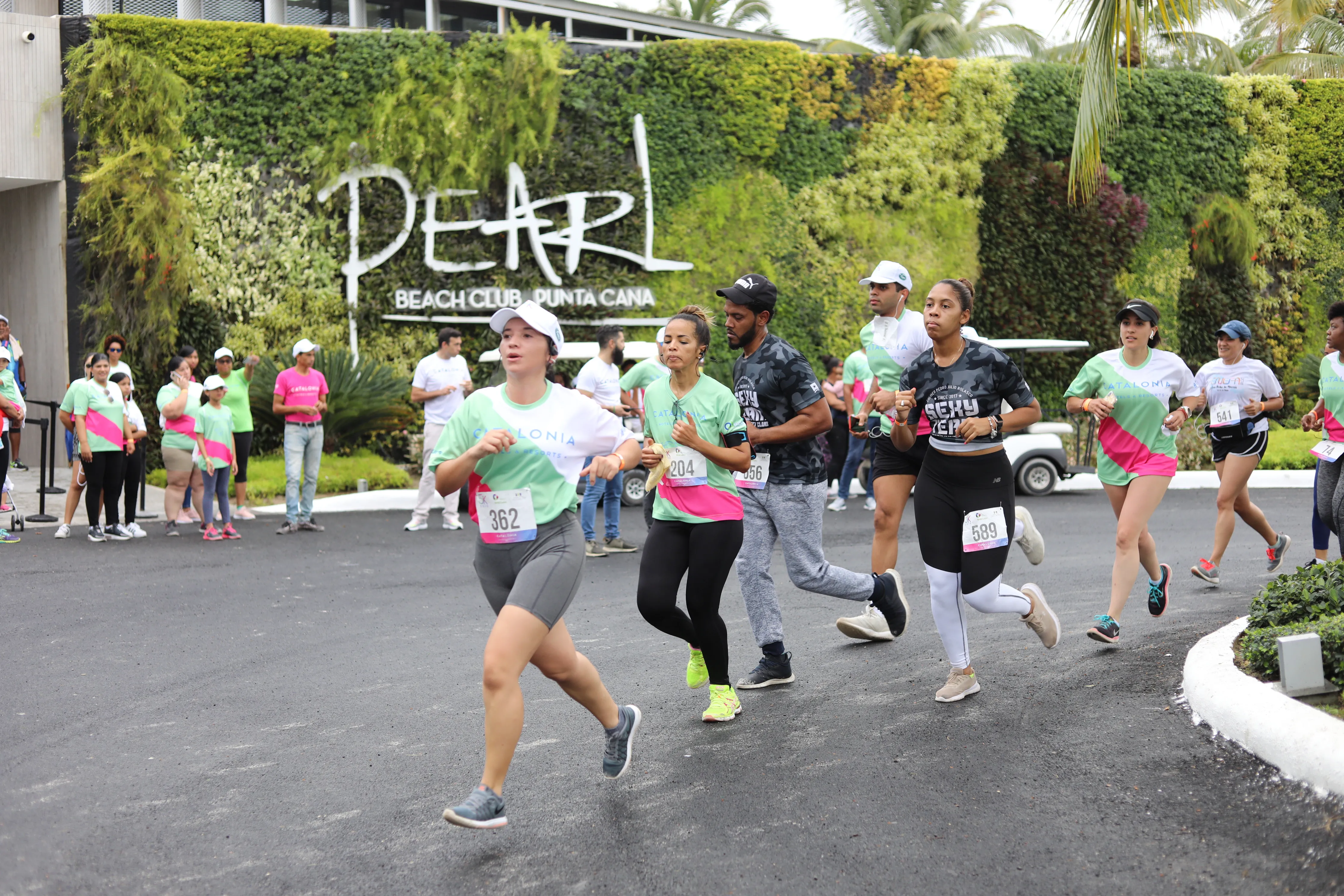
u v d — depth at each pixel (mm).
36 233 17172
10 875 3463
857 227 19297
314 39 17188
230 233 16875
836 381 13711
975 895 3227
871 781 4176
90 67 16234
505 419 3840
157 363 16266
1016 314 19984
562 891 3320
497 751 3617
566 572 3809
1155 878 3297
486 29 21562
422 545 10719
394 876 3441
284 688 5715
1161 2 6586
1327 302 21562
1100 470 6461
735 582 8719
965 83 19609
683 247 18594
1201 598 7590
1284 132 21141
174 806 4055
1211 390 8156
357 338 17516
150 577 8828
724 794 4090
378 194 17531
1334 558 9195
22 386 14047
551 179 18016
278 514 12891
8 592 8133
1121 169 20422
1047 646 5570
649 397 5098
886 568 6406
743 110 18719
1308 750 3879
